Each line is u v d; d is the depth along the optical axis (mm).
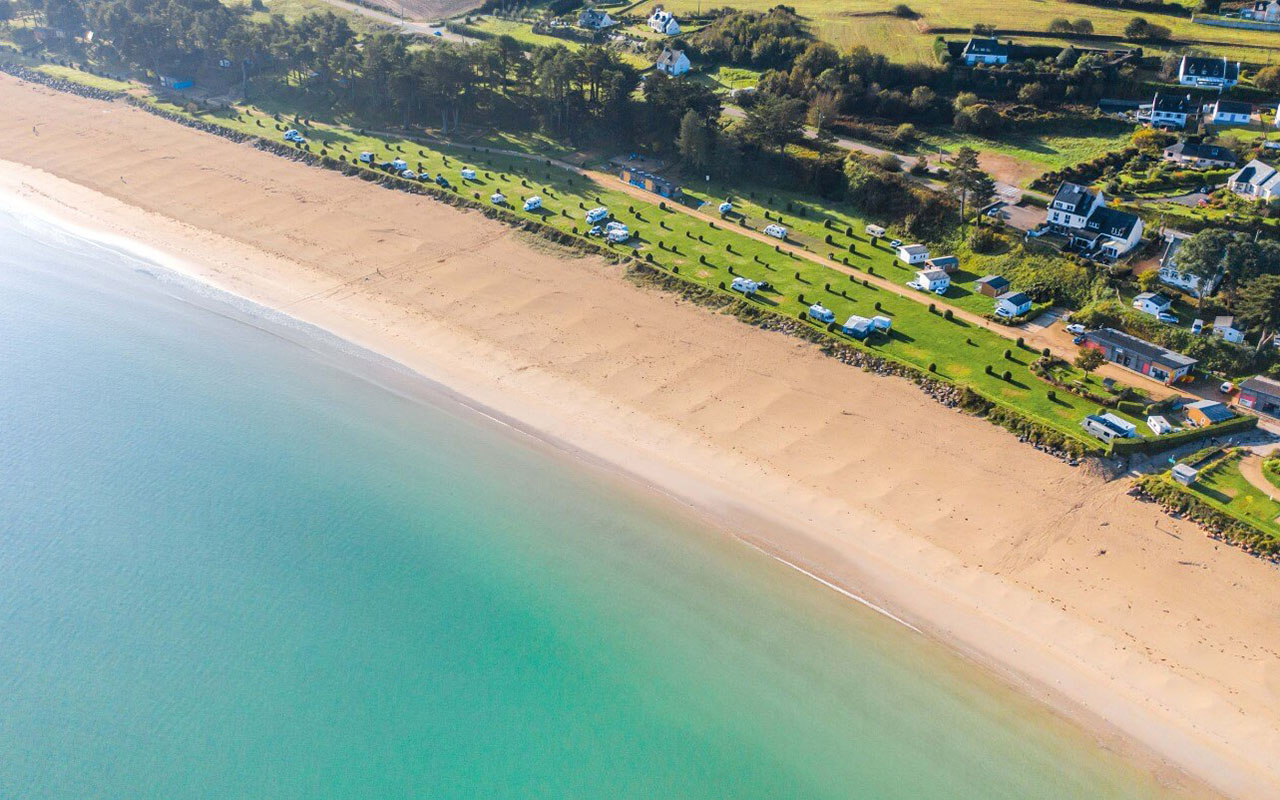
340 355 118312
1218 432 97188
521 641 83000
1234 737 70500
